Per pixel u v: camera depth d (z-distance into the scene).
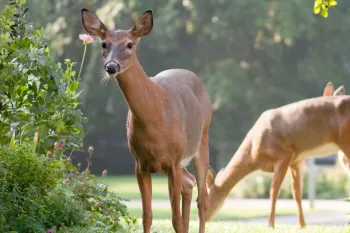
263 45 42.44
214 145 43.72
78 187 10.32
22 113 10.08
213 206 15.52
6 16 10.35
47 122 10.27
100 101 43.81
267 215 21.27
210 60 43.84
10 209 8.84
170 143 9.48
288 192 28.73
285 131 15.18
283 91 43.03
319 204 25.38
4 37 10.11
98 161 45.75
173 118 9.53
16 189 9.05
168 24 41.62
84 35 10.89
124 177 43.12
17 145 9.66
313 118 15.04
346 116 14.84
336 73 44.56
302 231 13.38
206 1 42.25
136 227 12.24
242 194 29.05
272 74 43.97
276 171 15.18
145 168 9.65
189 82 10.73
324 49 44.31
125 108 43.06
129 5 41.22
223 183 15.52
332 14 43.91
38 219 9.03
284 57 44.94
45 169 9.27
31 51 10.18
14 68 9.94
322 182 29.44
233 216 21.08
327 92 16.19
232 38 42.25
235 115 43.16
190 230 12.78
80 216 9.52
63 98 10.30
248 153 15.49
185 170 11.14
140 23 9.13
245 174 15.58
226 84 41.00
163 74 10.51
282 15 40.91
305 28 41.94
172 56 44.41
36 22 41.00
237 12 41.53
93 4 43.69
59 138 10.41
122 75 9.08
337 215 20.58
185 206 10.88
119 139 46.19
